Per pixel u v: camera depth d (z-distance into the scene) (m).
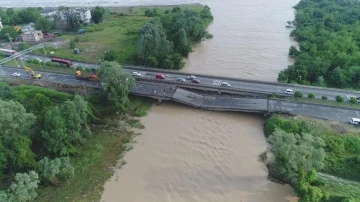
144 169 83.94
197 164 85.00
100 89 112.94
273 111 98.00
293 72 118.00
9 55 148.25
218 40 164.25
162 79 118.38
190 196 75.56
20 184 66.75
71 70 129.75
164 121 102.81
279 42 159.00
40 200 74.00
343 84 114.94
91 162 85.88
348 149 83.81
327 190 71.56
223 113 104.81
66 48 155.38
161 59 132.88
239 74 129.25
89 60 138.75
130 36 167.12
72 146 87.81
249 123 99.94
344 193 70.62
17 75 124.81
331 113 96.25
